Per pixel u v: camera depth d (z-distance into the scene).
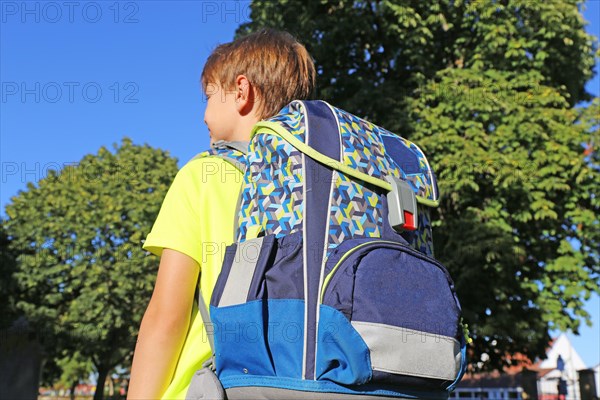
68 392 49.69
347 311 1.00
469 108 9.62
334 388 0.98
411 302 1.05
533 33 10.30
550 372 31.05
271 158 1.11
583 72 11.12
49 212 21.16
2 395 11.06
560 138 9.70
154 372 1.11
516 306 9.82
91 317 20.02
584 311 9.80
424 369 1.04
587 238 9.99
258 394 1.01
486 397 33.25
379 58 10.75
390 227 1.14
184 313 1.15
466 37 10.56
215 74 1.39
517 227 10.22
